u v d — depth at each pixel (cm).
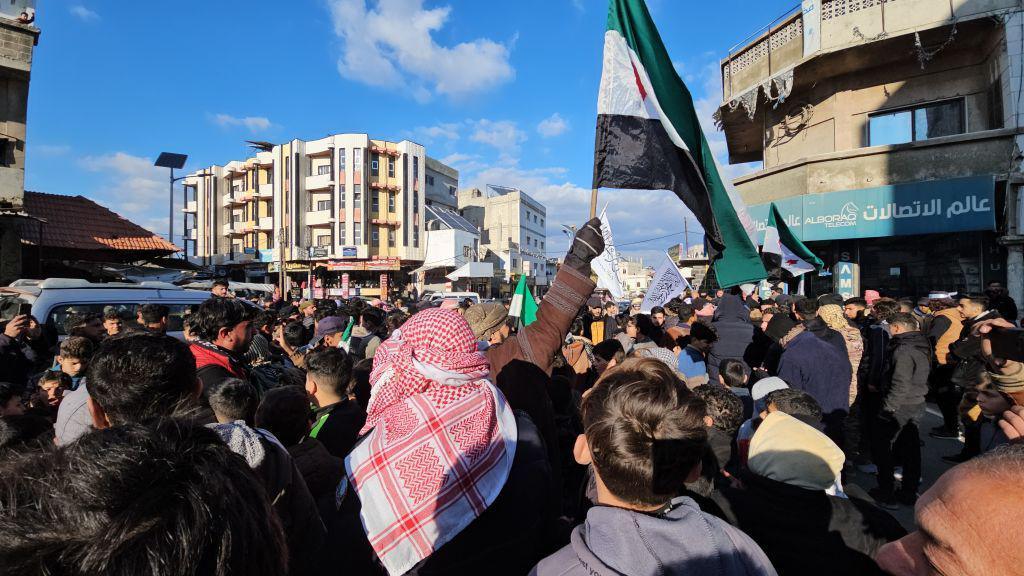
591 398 125
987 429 378
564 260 224
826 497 194
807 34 1066
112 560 57
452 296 2503
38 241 1302
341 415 295
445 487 133
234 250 4559
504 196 5831
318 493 217
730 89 1305
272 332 607
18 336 513
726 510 212
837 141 1116
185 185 4834
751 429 275
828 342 447
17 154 1166
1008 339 195
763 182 1215
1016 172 898
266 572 74
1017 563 80
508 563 139
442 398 146
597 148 343
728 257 362
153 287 743
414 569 131
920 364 424
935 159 973
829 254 1144
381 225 4094
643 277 7738
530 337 212
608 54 349
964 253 972
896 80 1060
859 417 510
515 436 156
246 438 157
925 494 96
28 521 60
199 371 276
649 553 104
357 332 630
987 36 954
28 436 202
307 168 4116
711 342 516
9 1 1145
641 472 110
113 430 73
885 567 107
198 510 64
